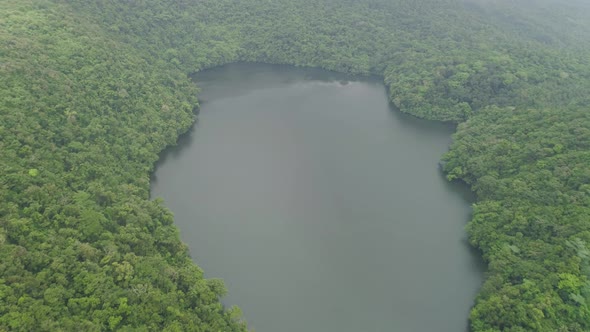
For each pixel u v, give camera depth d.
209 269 121.94
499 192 135.88
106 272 92.62
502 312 98.88
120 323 84.94
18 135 114.06
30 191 100.44
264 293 116.12
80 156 126.19
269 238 134.00
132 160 148.00
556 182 125.62
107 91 156.75
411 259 129.00
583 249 102.44
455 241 135.62
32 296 80.62
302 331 106.88
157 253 107.81
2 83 125.81
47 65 146.50
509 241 118.19
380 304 114.88
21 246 87.00
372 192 156.88
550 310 94.38
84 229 99.94
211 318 96.12
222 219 139.88
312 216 144.12
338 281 120.94
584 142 136.75
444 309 114.06
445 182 163.12
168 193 149.25
